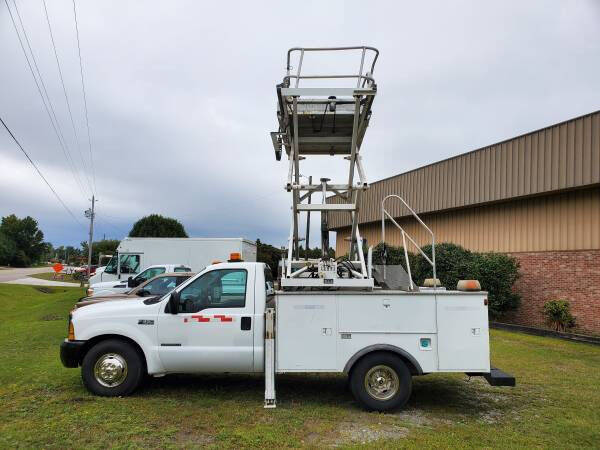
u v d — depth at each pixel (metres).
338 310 5.93
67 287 39.12
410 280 6.45
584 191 14.38
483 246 18.44
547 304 14.17
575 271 14.54
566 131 14.23
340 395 6.55
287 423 5.30
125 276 20.58
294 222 7.22
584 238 14.30
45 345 9.82
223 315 6.16
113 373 6.18
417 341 5.88
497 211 17.80
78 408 5.66
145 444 4.61
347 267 6.92
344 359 5.87
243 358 6.11
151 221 45.97
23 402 5.85
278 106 6.98
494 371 6.00
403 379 5.82
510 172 16.38
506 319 16.70
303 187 7.02
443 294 5.93
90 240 45.44
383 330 5.89
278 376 7.61
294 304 5.95
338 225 25.12
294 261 7.09
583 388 7.18
